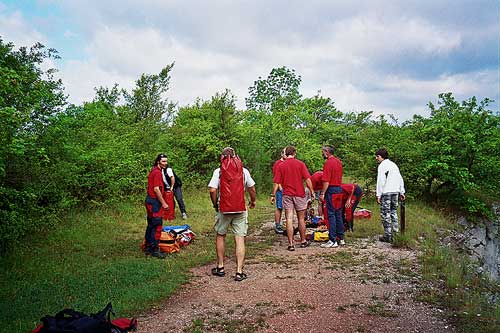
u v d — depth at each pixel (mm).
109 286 6094
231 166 6656
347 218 10328
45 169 8531
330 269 7184
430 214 14320
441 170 15516
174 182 11617
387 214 9312
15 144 6562
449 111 16703
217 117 18984
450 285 6359
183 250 8500
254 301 5652
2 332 4453
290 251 8562
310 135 30250
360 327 4844
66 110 10789
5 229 6945
